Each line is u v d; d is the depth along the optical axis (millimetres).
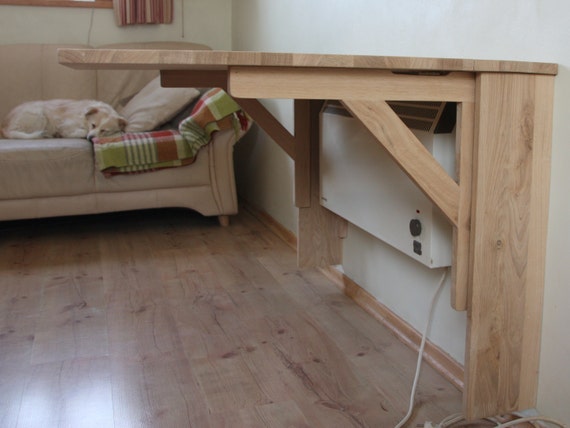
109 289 2205
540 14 1187
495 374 1264
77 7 3439
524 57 1238
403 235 1492
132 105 3184
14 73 3223
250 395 1470
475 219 1187
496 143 1168
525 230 1224
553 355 1251
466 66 1100
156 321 1918
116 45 3389
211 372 1585
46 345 1750
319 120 1944
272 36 2824
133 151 2768
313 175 2033
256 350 1709
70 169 2729
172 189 2910
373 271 1960
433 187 1176
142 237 2898
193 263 2504
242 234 2943
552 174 1212
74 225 3104
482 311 1225
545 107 1186
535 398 1312
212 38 3691
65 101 3152
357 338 1782
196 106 2979
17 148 2664
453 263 1229
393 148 1140
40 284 2258
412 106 1459
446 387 1506
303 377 1555
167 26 3598
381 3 1767
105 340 1782
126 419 1371
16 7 3354
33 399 1459
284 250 2678
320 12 2221
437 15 1506
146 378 1557
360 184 1692
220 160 2945
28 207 2721
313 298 2104
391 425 1343
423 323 1686
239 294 2148
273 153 2953
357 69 1083
